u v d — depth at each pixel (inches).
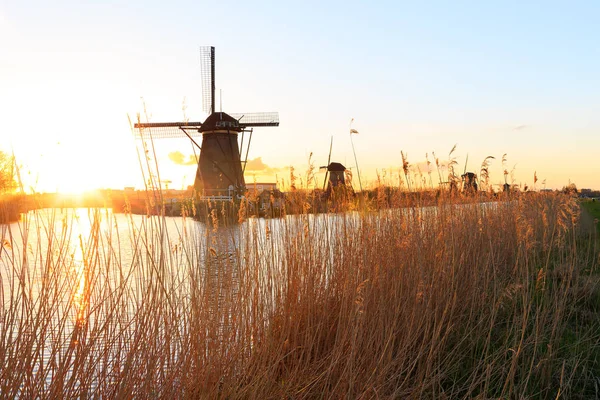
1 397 143.7
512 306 254.5
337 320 228.4
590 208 633.0
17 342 149.3
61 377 151.9
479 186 361.4
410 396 188.2
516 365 201.6
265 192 250.7
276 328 220.5
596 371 204.8
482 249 302.8
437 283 229.5
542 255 341.1
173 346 177.6
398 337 218.5
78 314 164.4
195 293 192.4
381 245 249.3
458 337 227.6
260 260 232.4
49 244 162.1
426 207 324.2
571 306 243.8
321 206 265.3
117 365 167.0
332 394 177.5
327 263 254.5
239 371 189.6
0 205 156.3
